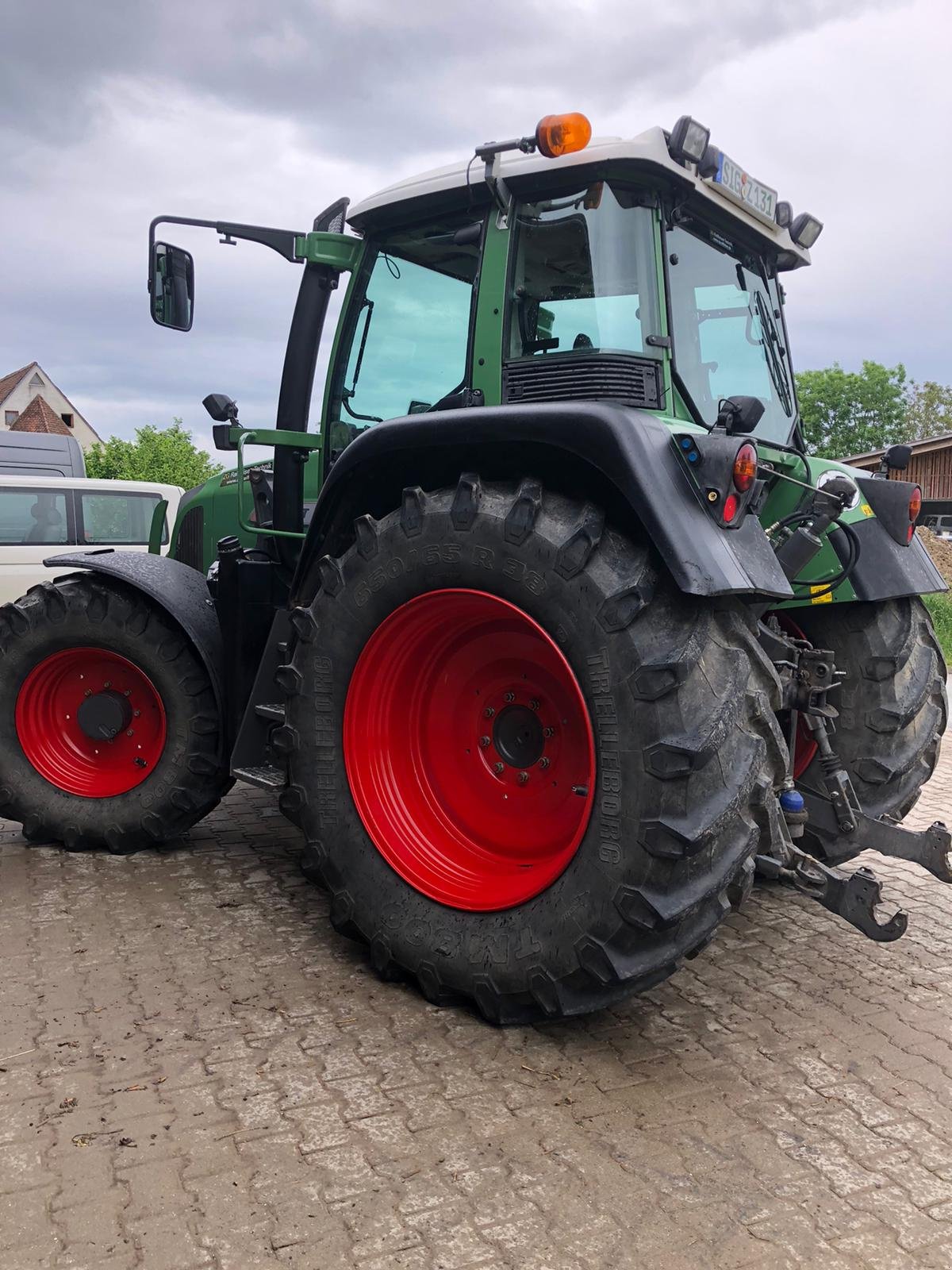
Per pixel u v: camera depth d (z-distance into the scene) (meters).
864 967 3.07
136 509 10.24
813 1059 2.48
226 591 3.68
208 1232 1.77
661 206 2.83
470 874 2.82
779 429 3.48
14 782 3.93
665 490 2.31
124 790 3.87
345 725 2.90
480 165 2.88
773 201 3.26
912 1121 2.20
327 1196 1.88
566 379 2.78
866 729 3.35
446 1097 2.24
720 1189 1.93
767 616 3.31
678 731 2.26
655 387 2.77
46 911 3.29
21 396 50.03
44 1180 1.90
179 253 3.57
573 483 2.60
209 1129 2.08
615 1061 2.44
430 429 2.65
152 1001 2.66
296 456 3.70
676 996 2.83
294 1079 2.29
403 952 2.72
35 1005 2.62
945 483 21.41
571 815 2.77
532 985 2.47
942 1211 1.88
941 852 2.78
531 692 2.87
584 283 2.79
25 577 9.70
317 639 2.93
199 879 3.65
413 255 3.27
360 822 2.87
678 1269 1.71
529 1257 1.73
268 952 3.02
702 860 2.29
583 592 2.38
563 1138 2.09
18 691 3.93
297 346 3.66
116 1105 2.16
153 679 3.78
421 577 2.70
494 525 2.54
